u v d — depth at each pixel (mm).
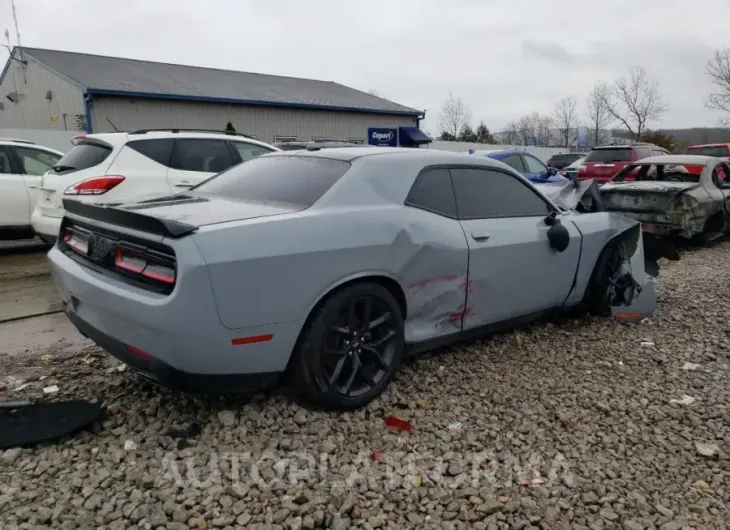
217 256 2619
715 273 7094
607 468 2748
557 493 2547
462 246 3643
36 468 2592
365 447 2883
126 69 23297
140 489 2477
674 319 5078
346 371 3230
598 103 48000
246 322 2732
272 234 2814
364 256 3129
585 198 5328
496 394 3521
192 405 3223
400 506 2439
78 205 3234
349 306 3143
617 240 5000
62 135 17625
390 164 3529
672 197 8461
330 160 3594
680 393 3584
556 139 54062
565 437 3029
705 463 2812
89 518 2277
